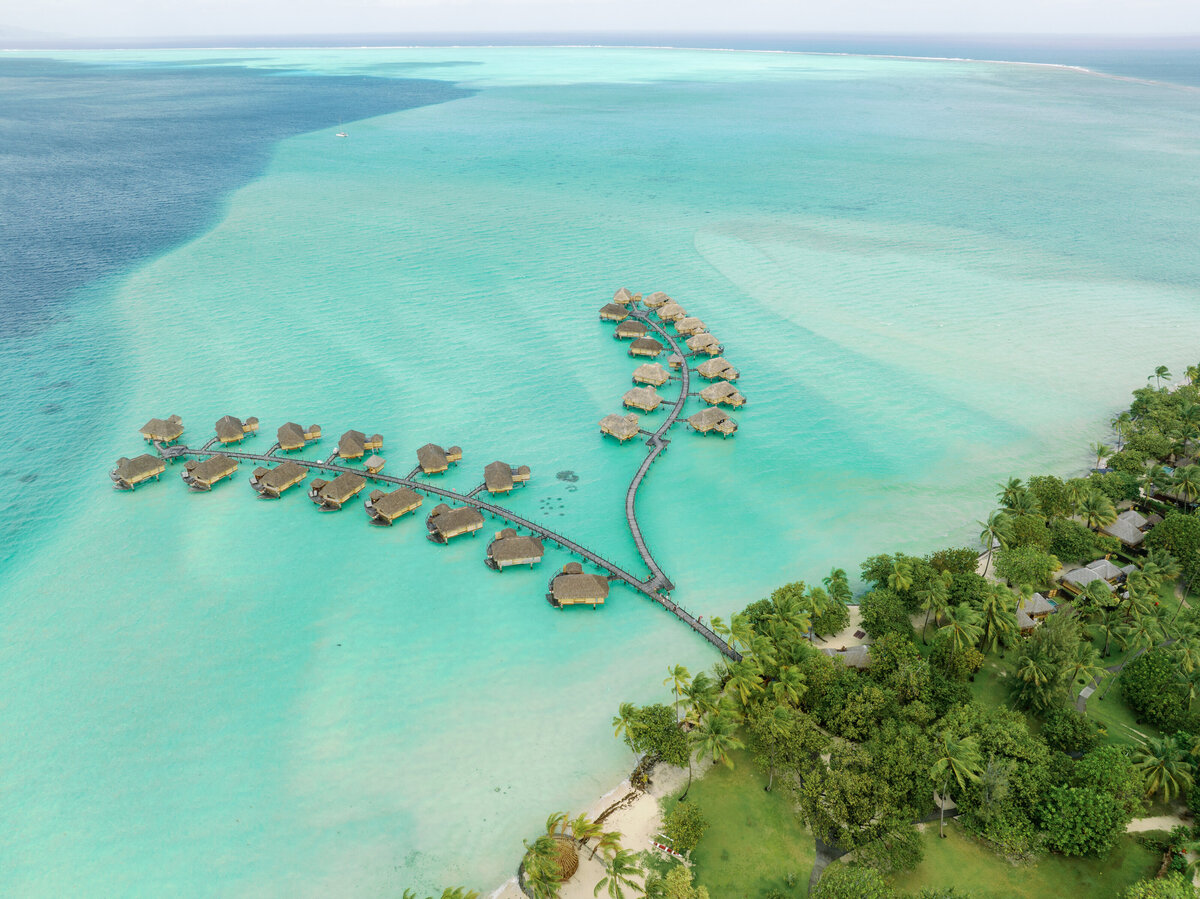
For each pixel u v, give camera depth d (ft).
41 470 255.91
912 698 155.74
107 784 153.07
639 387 294.25
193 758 158.20
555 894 125.08
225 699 171.94
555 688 173.47
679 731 149.69
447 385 308.40
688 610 195.00
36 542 222.89
